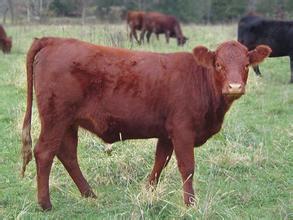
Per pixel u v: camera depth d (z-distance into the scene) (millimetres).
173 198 5883
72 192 6273
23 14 40312
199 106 5594
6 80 12734
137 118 5652
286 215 5438
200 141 5801
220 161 7238
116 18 44562
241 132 8484
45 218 5508
